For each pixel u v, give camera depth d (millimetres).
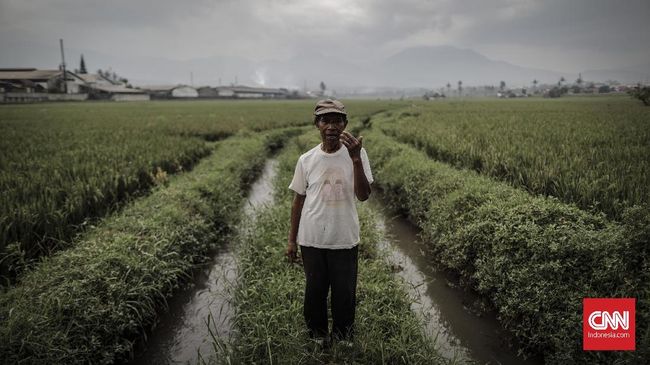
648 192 5113
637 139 10102
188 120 24219
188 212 6402
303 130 21766
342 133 2891
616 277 3516
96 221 6305
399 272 5590
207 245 6352
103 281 3980
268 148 16516
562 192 5961
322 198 3010
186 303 4883
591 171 6289
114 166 8984
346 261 3146
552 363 3504
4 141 13570
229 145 14352
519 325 3967
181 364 3830
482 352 3941
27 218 5238
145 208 6305
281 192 8133
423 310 4688
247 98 116125
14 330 3158
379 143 12711
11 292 3783
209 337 4199
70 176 7648
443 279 5449
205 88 105875
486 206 5355
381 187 10180
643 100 33438
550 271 3838
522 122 17469
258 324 3734
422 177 7832
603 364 3152
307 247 3162
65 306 3510
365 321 3760
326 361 3375
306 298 3365
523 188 6613
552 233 4160
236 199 8406
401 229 7469
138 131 17016
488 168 8086
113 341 3729
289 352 3391
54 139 14328
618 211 4945
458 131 14070
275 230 5793
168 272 4742
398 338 3557
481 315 4566
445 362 3486
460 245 5191
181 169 10828
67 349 3238
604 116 19938
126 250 4605
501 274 4328
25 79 71250
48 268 4223
